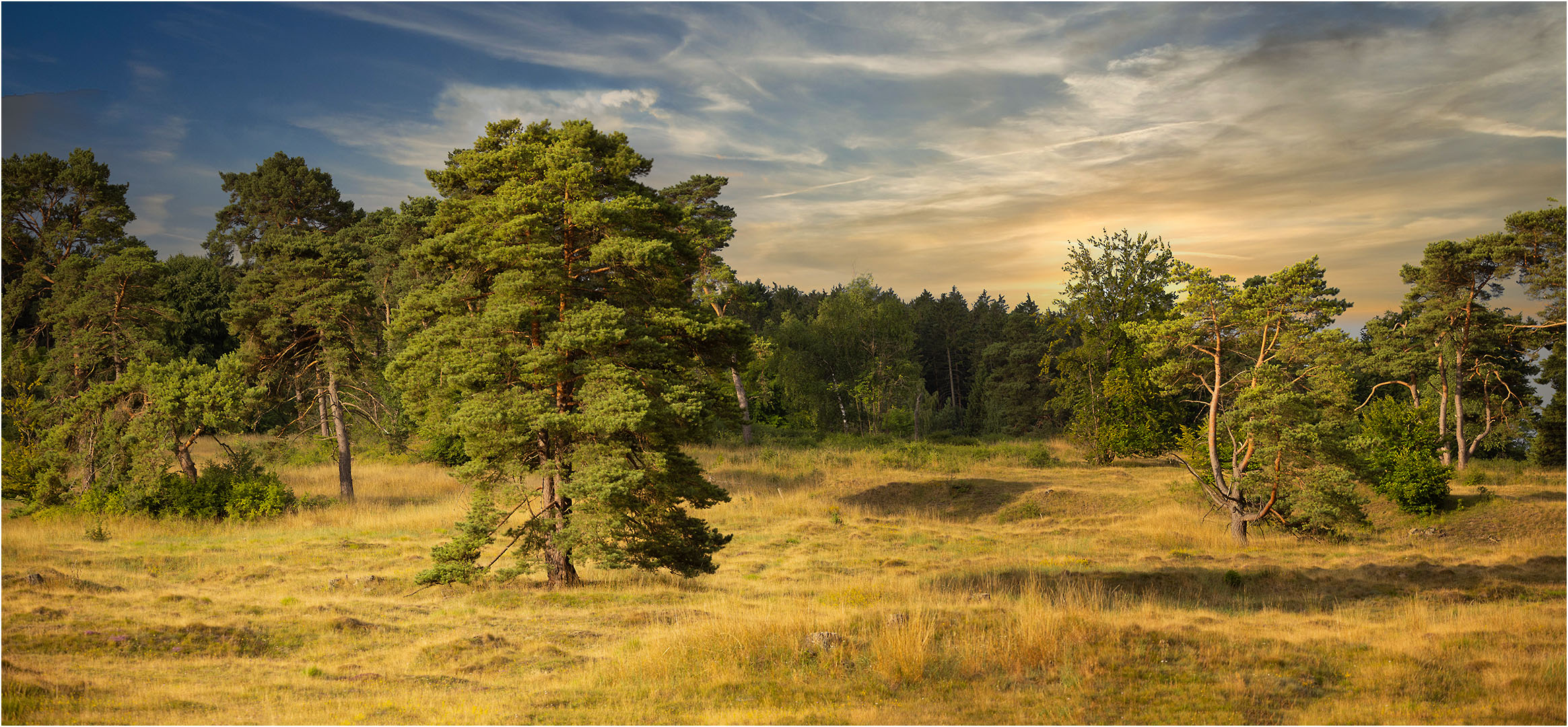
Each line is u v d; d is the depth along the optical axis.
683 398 16.70
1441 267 36.03
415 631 13.01
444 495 32.47
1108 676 10.54
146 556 19.77
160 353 32.81
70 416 28.78
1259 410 25.95
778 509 31.62
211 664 10.68
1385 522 27.25
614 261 16.59
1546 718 8.89
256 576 17.95
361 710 9.07
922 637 11.48
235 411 27.81
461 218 18.27
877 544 25.23
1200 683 10.27
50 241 33.31
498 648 12.00
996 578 18.59
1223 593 17.27
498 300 16.83
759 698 9.85
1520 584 17.23
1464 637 12.29
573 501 16.97
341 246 33.03
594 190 17.14
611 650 11.96
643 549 17.14
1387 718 9.03
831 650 11.35
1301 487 25.09
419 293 18.05
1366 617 14.29
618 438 16.77
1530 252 33.75
